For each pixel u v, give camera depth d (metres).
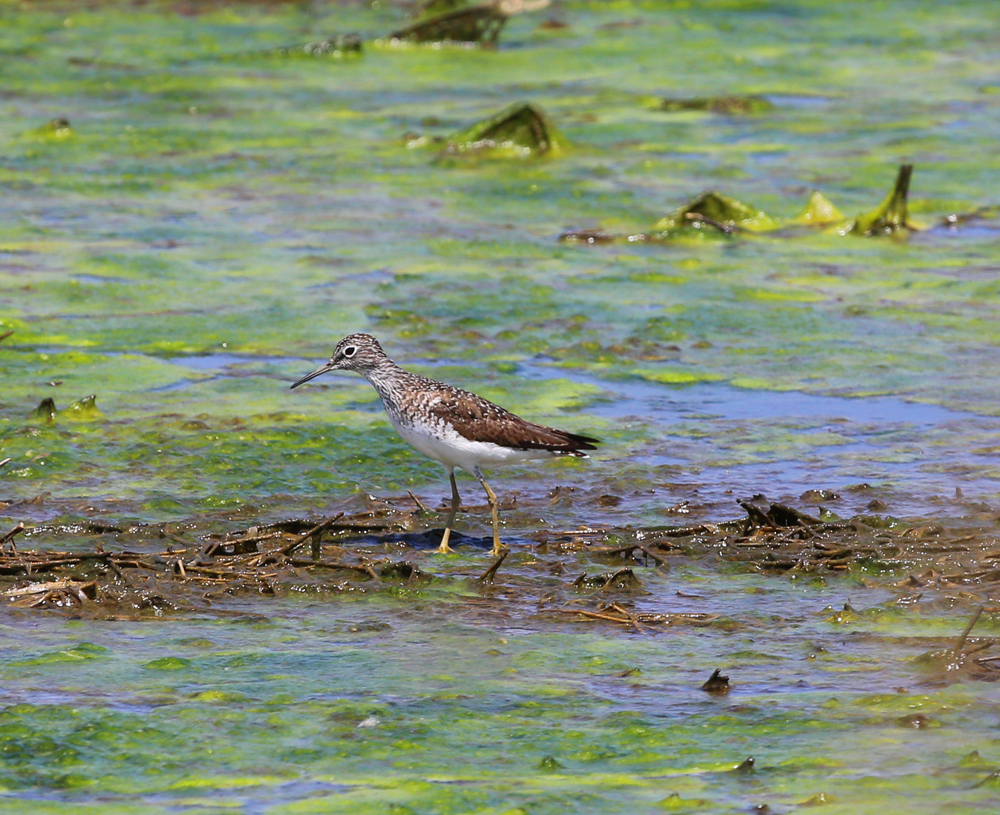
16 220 23.84
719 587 12.20
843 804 8.55
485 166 27.89
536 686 10.27
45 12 41.16
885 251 23.25
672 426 16.41
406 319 19.69
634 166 27.94
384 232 23.72
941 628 11.26
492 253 22.81
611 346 18.94
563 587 12.18
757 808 8.52
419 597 11.91
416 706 9.93
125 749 9.27
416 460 15.41
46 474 14.66
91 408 16.31
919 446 15.76
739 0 43.97
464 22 38.03
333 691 10.15
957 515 13.71
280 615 11.55
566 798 8.66
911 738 9.41
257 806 8.59
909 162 28.17
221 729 9.55
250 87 33.91
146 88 33.59
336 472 15.03
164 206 24.94
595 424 16.39
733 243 23.67
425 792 8.75
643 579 12.34
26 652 10.72
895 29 40.84
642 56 37.53
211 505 14.02
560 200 25.72
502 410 13.00
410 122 30.97
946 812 8.43
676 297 20.91
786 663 10.66
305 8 42.34
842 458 15.43
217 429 15.98
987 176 27.20
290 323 19.52
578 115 31.64
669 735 9.52
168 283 20.98
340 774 9.00
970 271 22.14
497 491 14.64
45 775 8.95
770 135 30.34
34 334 18.86
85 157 27.95
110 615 11.48
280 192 25.91
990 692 10.08
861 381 17.80
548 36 39.75
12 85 33.66
